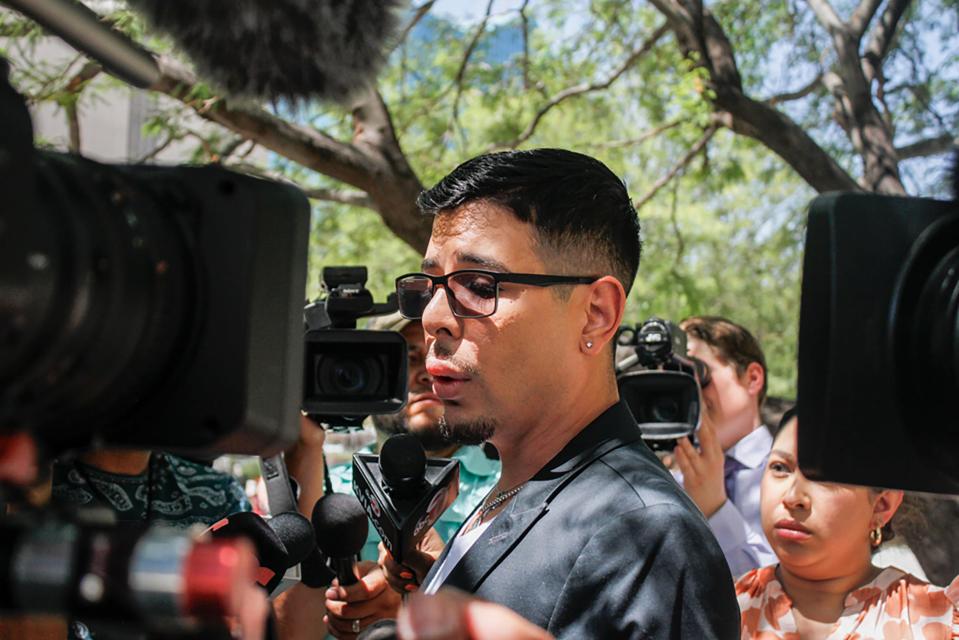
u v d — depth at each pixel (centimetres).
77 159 117
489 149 801
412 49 819
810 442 132
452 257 196
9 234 94
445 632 106
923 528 296
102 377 112
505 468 206
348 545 228
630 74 854
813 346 133
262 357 126
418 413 341
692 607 167
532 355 191
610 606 169
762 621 276
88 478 238
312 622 258
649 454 197
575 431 196
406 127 770
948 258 127
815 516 263
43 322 100
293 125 560
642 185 1020
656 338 352
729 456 396
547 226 193
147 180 127
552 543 182
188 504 254
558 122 967
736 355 401
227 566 92
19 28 521
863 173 680
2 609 97
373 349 257
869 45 718
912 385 129
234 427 123
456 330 193
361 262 933
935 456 129
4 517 101
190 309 124
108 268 108
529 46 833
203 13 128
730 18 821
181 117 681
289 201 132
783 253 1133
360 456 247
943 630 248
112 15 390
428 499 231
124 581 93
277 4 127
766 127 662
